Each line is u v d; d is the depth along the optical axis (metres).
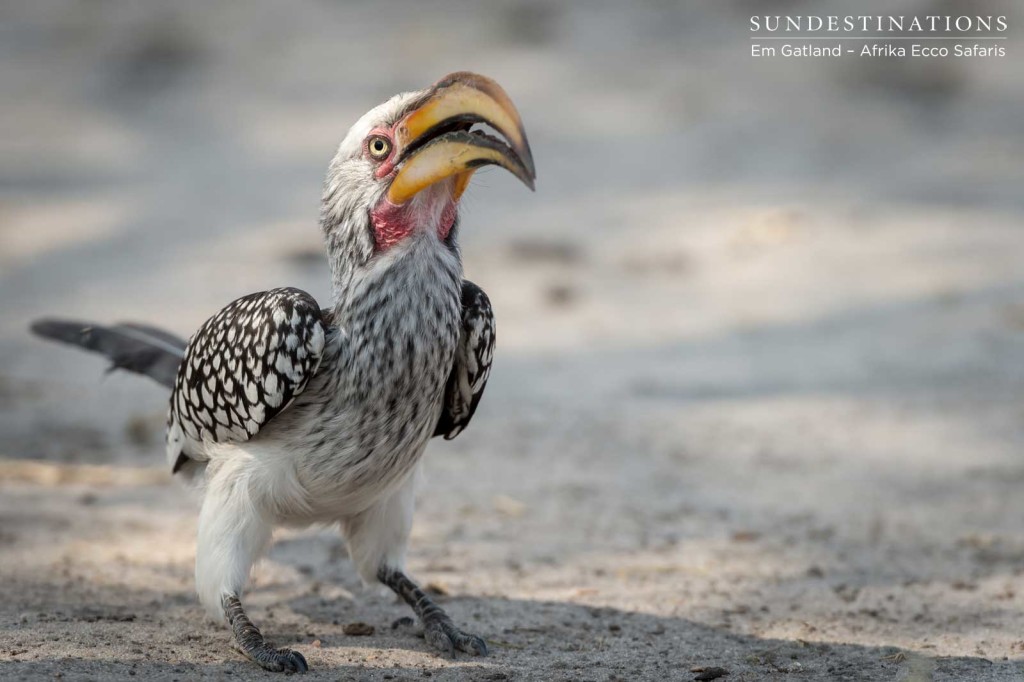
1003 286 15.82
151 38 34.16
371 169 6.34
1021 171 21.28
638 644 6.95
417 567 8.52
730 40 31.16
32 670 5.96
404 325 6.33
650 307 16.19
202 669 6.23
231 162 24.62
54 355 15.02
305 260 18.30
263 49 33.16
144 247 19.42
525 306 16.36
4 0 39.72
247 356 6.30
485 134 6.21
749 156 23.20
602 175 22.53
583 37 32.16
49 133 27.48
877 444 11.40
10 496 9.88
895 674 6.31
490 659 6.64
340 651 6.72
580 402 12.91
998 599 7.78
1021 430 11.57
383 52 31.80
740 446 11.47
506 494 10.26
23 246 19.95
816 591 8.01
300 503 6.61
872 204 19.77
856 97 26.91
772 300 16.14
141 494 10.09
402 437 6.53
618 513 9.77
